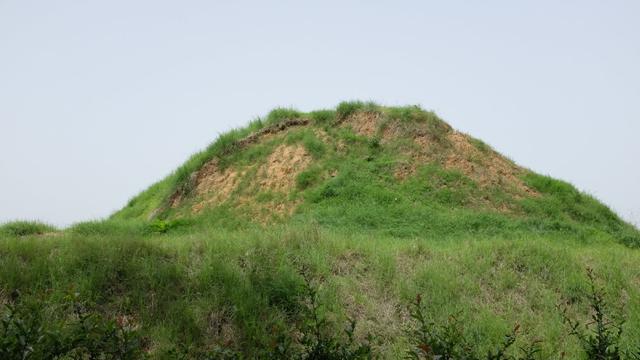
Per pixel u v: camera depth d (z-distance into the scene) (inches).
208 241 409.7
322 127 775.7
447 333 231.3
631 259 467.8
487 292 381.7
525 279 405.7
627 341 316.8
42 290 311.4
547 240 531.8
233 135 816.3
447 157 703.1
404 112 755.4
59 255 351.6
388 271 387.9
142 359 223.8
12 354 173.6
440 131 740.0
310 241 423.2
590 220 665.6
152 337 289.0
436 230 573.9
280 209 660.1
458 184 665.0
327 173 697.0
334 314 327.0
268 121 832.9
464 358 216.2
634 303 378.0
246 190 709.9
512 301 372.8
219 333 303.1
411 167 687.1
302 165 719.7
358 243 437.1
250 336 296.5
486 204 644.7
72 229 614.9
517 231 573.3
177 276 344.5
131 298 319.0
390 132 740.7
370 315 338.0
